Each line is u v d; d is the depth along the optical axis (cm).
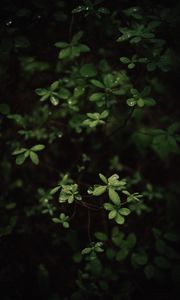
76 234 280
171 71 348
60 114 307
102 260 277
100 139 330
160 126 388
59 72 287
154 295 285
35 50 262
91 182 273
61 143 331
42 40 254
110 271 263
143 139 317
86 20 239
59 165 340
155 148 315
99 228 283
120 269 274
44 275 283
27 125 279
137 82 256
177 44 224
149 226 319
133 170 359
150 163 380
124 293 257
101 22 246
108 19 243
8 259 277
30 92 284
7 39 216
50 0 228
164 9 211
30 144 298
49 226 297
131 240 236
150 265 235
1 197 297
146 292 287
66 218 208
